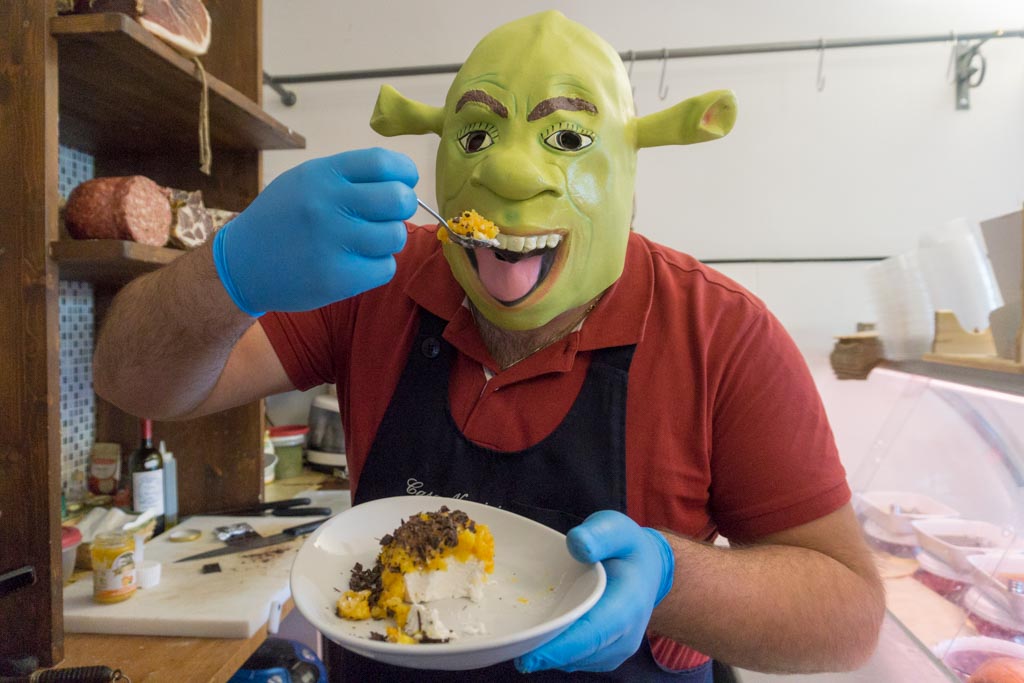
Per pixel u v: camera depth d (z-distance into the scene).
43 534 0.88
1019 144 1.96
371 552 0.69
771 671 0.75
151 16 1.02
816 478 0.76
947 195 2.00
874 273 1.73
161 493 1.39
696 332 0.79
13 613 0.89
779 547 0.76
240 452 1.53
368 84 2.20
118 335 0.75
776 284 2.06
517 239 0.70
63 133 1.39
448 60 2.18
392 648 0.46
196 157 1.52
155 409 0.85
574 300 0.76
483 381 0.83
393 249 0.64
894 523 1.27
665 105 2.08
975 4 1.95
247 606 1.04
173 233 1.18
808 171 2.04
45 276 0.87
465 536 0.64
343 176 0.64
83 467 1.47
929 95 1.98
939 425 1.37
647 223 2.12
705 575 0.68
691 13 2.05
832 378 2.02
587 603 0.51
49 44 0.87
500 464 0.79
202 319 0.69
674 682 0.81
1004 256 1.12
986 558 1.06
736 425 0.78
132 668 0.91
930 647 0.98
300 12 2.21
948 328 1.32
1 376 0.87
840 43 1.94
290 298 0.65
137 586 1.10
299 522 1.44
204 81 1.10
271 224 0.64
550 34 0.76
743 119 2.05
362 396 0.89
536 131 0.72
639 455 0.77
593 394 0.78
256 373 0.92
